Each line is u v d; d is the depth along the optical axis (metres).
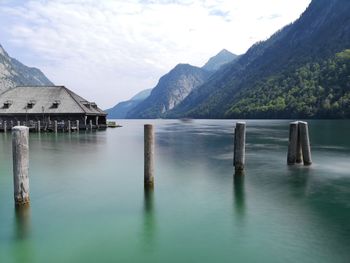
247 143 49.38
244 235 14.20
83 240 13.79
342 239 13.63
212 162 31.92
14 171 17.20
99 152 39.94
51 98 81.44
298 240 13.60
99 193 20.66
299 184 22.66
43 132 72.88
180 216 16.55
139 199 19.34
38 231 14.72
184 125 136.50
